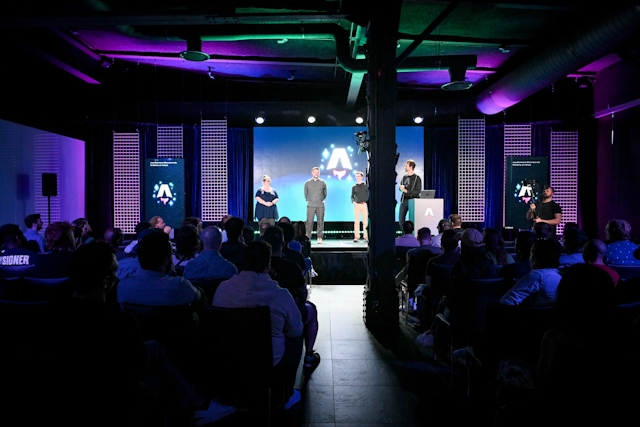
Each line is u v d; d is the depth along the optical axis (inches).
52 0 197.9
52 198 346.0
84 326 63.6
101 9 207.0
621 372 54.0
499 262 163.0
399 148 425.7
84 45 302.2
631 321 79.0
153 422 83.9
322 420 111.6
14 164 302.8
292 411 116.2
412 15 246.7
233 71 370.6
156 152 418.6
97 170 403.2
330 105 396.8
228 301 102.0
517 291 111.0
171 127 413.4
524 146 402.3
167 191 384.2
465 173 397.7
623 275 150.8
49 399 61.4
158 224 247.9
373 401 122.3
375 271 194.1
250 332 92.9
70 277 69.4
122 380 65.1
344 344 172.9
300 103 396.5
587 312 55.3
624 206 336.2
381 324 193.3
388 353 161.9
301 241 248.8
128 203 402.0
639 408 53.6
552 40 276.5
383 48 192.4
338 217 425.4
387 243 193.3
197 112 394.6
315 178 371.2
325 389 130.5
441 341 168.1
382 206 193.3
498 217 422.3
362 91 381.7
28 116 322.0
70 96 368.8
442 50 307.6
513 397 81.6
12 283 119.0
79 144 386.9
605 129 361.4
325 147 426.0
